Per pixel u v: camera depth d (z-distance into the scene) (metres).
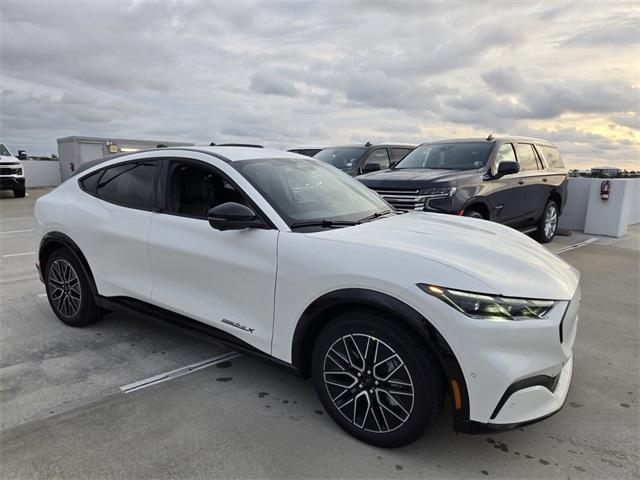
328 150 10.50
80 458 2.37
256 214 2.90
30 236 9.16
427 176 6.11
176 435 2.57
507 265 2.49
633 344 3.89
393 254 2.39
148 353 3.63
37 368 3.37
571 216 10.51
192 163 3.31
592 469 2.32
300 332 2.62
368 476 2.26
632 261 7.19
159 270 3.34
